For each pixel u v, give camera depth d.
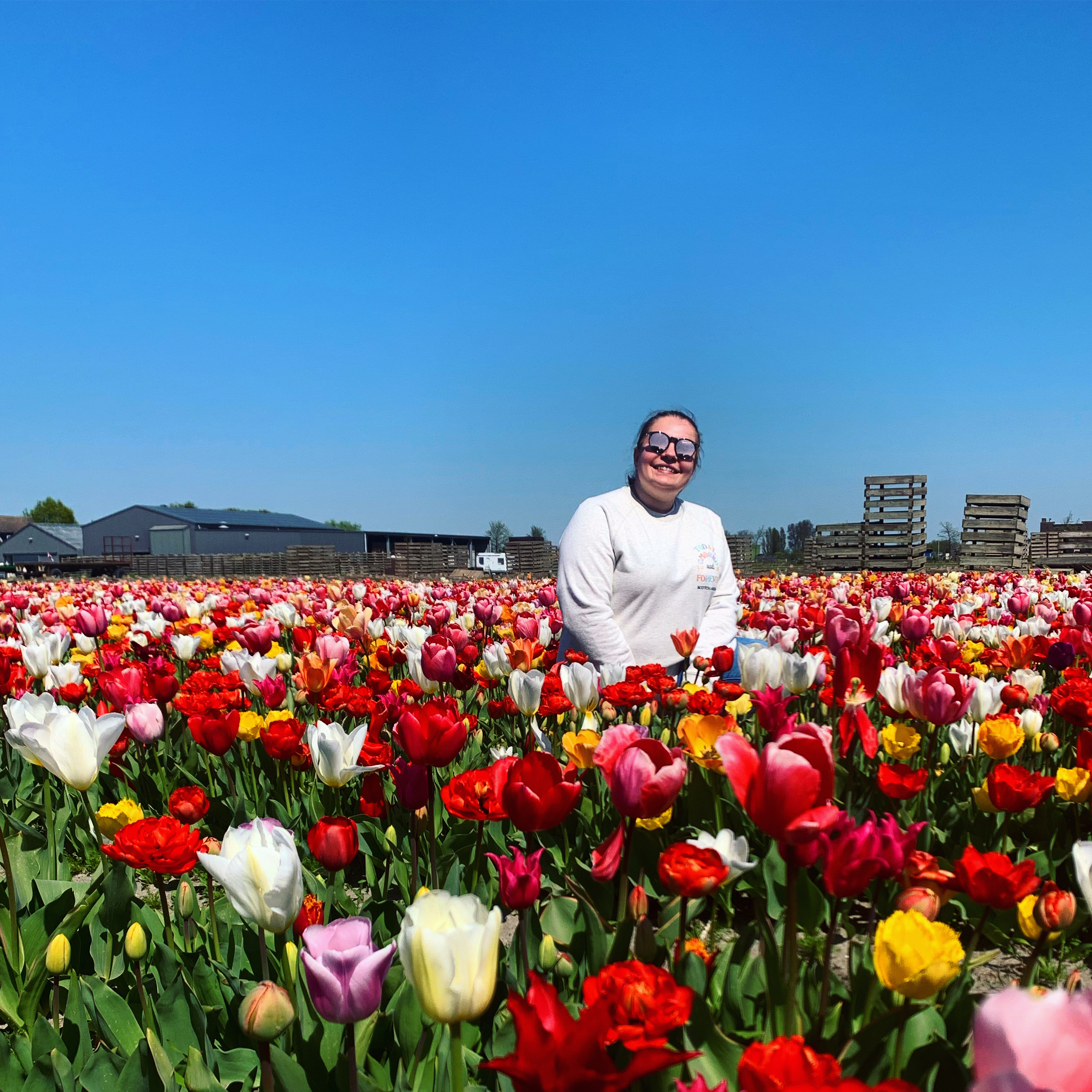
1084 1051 1.02
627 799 2.03
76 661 6.22
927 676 3.22
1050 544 26.95
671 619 5.73
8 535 129.00
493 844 3.32
